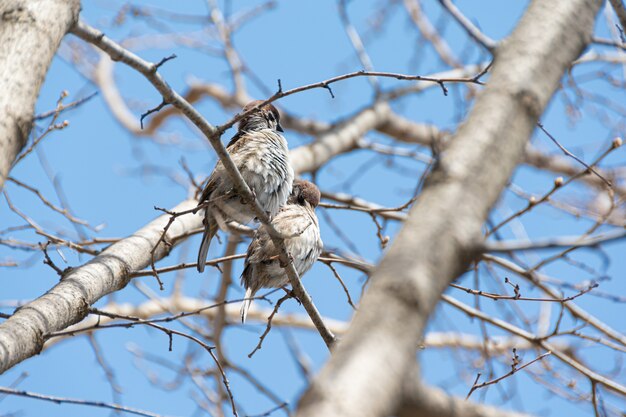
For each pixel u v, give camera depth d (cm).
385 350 362
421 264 398
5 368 888
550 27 571
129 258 1187
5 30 742
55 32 765
